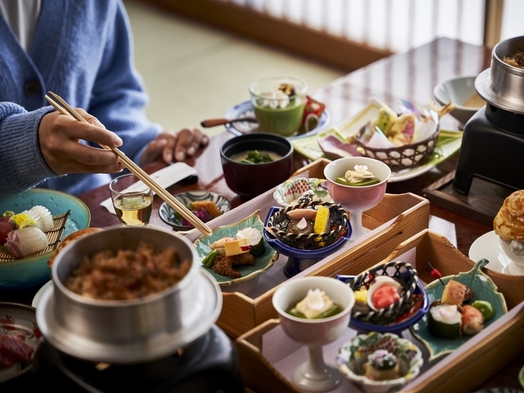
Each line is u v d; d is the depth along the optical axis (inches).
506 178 54.5
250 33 179.6
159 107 150.1
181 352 34.0
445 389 36.5
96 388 32.5
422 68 81.9
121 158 49.4
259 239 47.3
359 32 159.8
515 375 39.9
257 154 59.7
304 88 71.4
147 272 32.3
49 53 70.2
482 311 41.1
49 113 53.0
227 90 155.2
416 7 150.3
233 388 34.8
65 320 31.1
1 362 40.6
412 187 59.4
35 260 47.2
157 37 183.5
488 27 128.0
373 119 65.5
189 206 56.5
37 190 57.3
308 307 36.1
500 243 45.9
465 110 64.5
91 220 58.0
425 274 48.6
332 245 45.9
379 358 35.2
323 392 37.8
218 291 33.8
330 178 49.2
